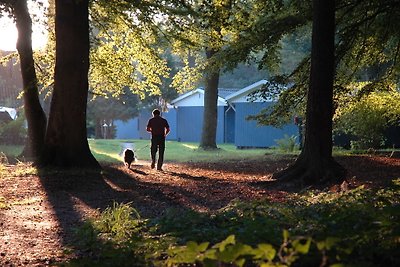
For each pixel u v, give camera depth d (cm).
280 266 280
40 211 1008
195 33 2022
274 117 1952
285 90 1939
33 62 2017
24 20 1947
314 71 1342
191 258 310
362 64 2123
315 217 598
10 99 4491
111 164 2039
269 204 791
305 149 1351
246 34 1867
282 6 1834
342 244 397
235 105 3625
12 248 684
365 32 1894
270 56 1911
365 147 2561
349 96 2198
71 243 698
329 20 1338
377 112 2436
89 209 1034
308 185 1271
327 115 1332
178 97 4825
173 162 2277
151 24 1975
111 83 2384
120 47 2252
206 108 3064
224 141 4384
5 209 1018
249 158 2359
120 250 526
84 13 1614
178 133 4788
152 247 535
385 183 1188
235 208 770
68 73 1598
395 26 1869
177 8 1867
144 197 1171
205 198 1145
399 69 2103
